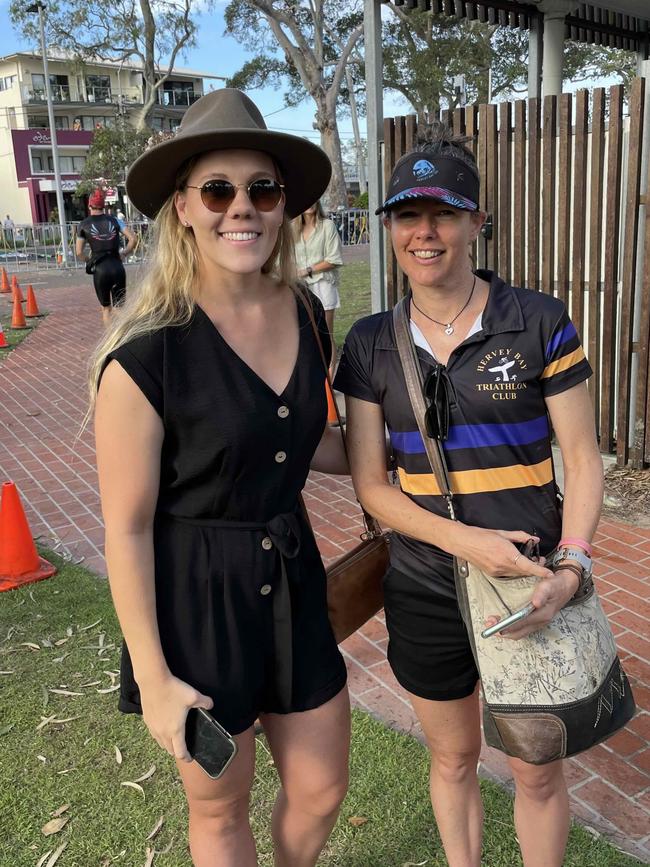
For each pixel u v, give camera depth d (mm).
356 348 1929
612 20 8516
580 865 2252
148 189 1658
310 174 1771
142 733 2959
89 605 3941
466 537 1711
